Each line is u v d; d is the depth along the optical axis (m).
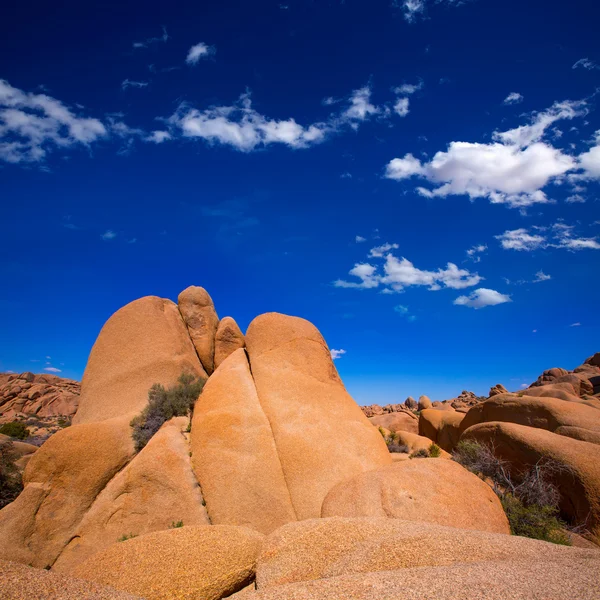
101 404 18.73
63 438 15.23
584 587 5.70
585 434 16.72
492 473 16.36
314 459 14.54
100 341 20.64
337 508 11.52
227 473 14.24
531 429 16.77
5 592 5.34
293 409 15.99
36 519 14.00
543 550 7.71
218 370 17.95
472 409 25.64
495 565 6.62
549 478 14.71
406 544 7.72
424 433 32.75
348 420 16.22
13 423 32.62
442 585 5.89
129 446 16.05
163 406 17.33
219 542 8.99
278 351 18.00
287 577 7.42
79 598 5.50
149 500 14.15
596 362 46.47
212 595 8.00
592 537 12.55
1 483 18.08
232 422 15.42
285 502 13.77
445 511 11.06
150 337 20.36
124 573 8.21
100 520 14.12
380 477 12.12
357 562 7.36
